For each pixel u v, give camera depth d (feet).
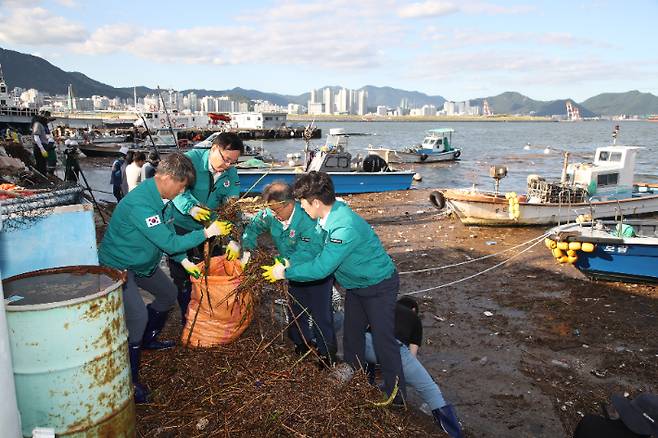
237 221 14.57
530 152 160.25
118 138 143.02
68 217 11.47
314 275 12.09
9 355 7.77
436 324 23.07
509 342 21.22
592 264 29.25
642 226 34.19
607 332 22.38
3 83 127.44
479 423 15.46
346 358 13.94
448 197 46.44
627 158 49.01
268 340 14.83
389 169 69.36
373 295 12.75
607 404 16.63
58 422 8.75
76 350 8.67
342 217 12.15
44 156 43.70
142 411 11.58
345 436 10.98
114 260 11.96
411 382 13.66
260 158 81.61
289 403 11.53
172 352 14.03
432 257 34.96
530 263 33.58
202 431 10.91
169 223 13.12
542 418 15.80
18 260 11.09
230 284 13.28
